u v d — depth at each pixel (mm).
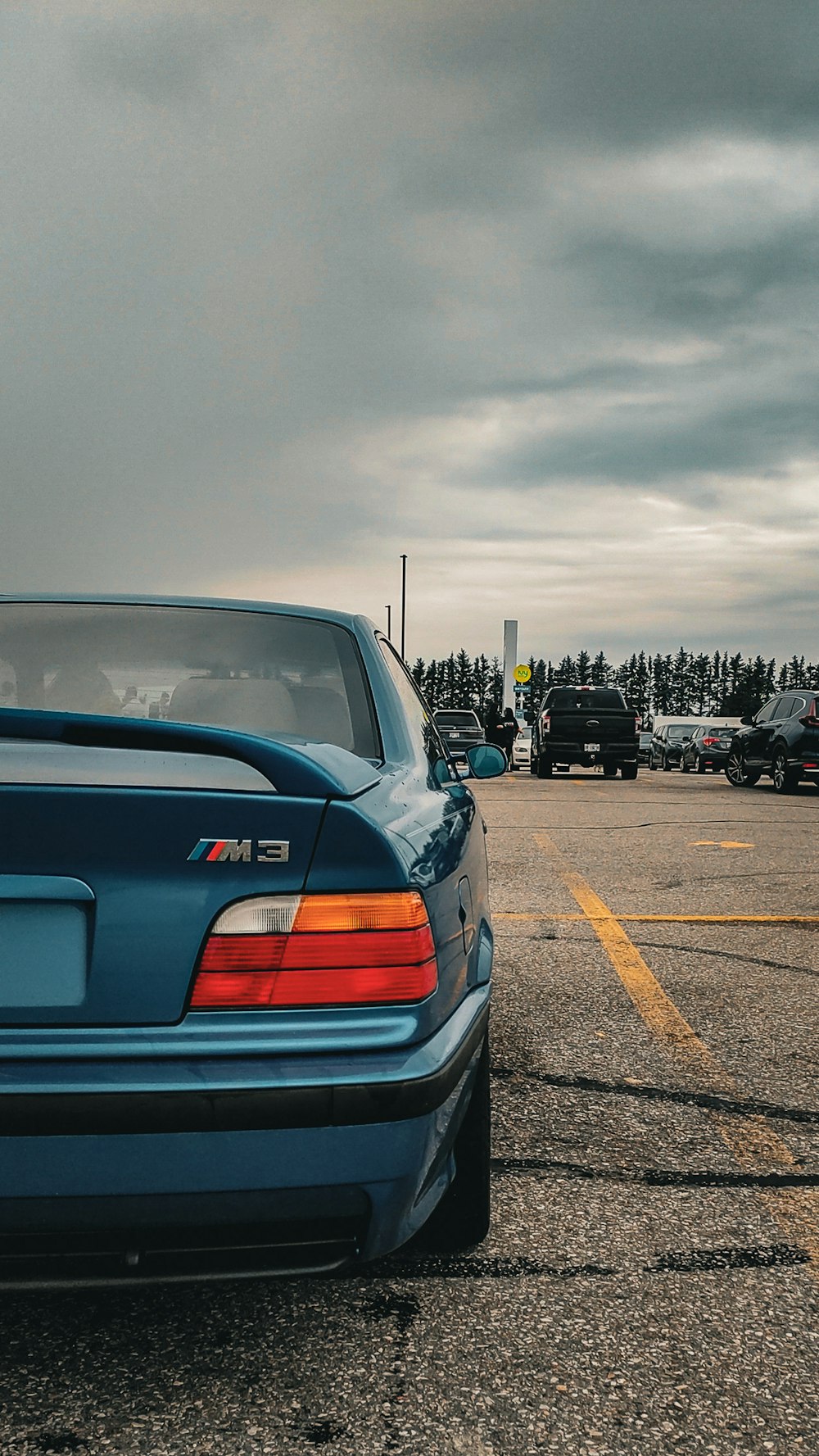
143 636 2871
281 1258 1853
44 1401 2006
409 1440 1922
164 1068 1778
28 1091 1742
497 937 6266
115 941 1800
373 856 1891
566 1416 1999
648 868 9008
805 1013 4734
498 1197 2924
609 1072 3947
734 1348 2229
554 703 24781
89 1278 1790
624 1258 2600
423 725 3123
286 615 3021
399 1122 1843
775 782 19281
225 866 1833
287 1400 2025
